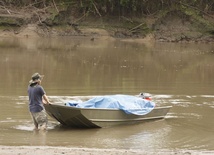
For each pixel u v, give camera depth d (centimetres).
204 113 3048
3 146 2145
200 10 10050
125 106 2664
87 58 6028
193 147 2283
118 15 9662
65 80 4259
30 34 8919
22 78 4297
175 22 9812
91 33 9306
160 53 6988
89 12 9562
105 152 2066
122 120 2675
